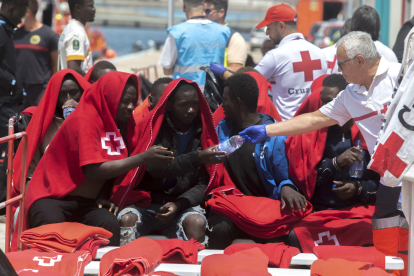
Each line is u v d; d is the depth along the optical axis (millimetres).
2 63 22641
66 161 13992
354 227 14250
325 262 12133
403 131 11180
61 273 11852
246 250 12781
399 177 11289
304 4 115125
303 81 20250
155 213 14734
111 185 14703
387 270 13258
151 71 65188
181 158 14211
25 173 14320
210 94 19156
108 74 13914
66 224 13258
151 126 14336
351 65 13133
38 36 27234
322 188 15688
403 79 11344
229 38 24156
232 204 14508
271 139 15555
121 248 12508
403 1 52562
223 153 13820
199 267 12312
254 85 15484
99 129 13773
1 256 9320
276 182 15594
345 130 15633
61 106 15562
